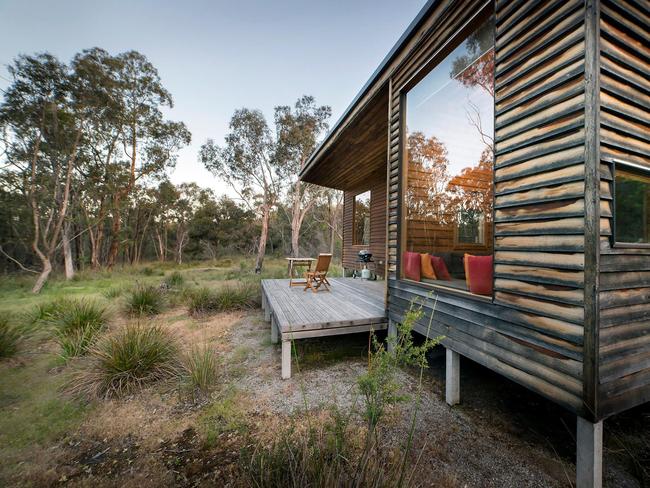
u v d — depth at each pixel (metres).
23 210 10.49
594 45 1.23
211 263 18.78
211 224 23.77
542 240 1.47
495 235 1.79
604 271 1.25
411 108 2.99
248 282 7.76
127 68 13.34
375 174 6.95
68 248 10.86
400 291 2.94
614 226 1.29
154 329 3.14
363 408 2.14
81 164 11.63
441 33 2.33
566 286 1.34
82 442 1.85
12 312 5.11
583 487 1.30
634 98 1.38
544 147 1.46
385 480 1.26
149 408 2.23
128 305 5.10
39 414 2.16
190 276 10.68
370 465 1.34
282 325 2.74
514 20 1.66
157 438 1.88
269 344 3.65
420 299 2.60
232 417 2.08
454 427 1.93
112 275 11.42
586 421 1.29
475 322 1.96
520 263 1.61
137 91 13.85
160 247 23.83
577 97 1.30
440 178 3.27
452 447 1.73
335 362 3.09
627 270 1.34
